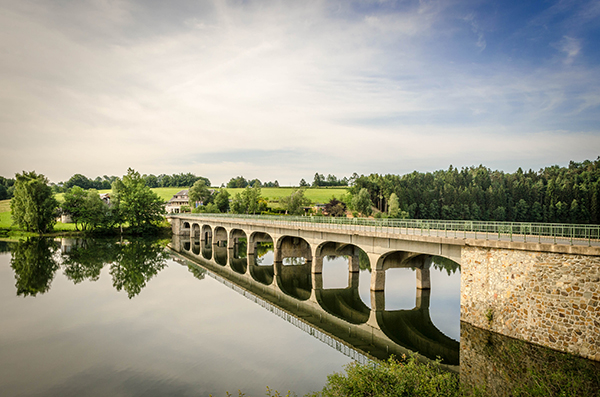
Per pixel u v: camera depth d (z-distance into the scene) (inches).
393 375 630.5
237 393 773.3
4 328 1174.3
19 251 2849.4
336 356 964.6
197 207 5590.6
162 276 2025.1
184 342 1061.1
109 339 1083.3
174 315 1320.1
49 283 1815.9
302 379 831.7
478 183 5959.6
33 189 3885.3
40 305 1435.8
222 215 3435.0
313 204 5767.7
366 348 970.7
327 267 2370.8
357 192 5265.8
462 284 1040.8
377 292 1434.5
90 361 933.8
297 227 1943.9
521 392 693.3
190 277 2006.6
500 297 931.3
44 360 939.3
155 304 1462.8
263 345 1039.6
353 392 599.5
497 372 788.6
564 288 805.9
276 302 1456.7
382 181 5408.5
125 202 4399.6
